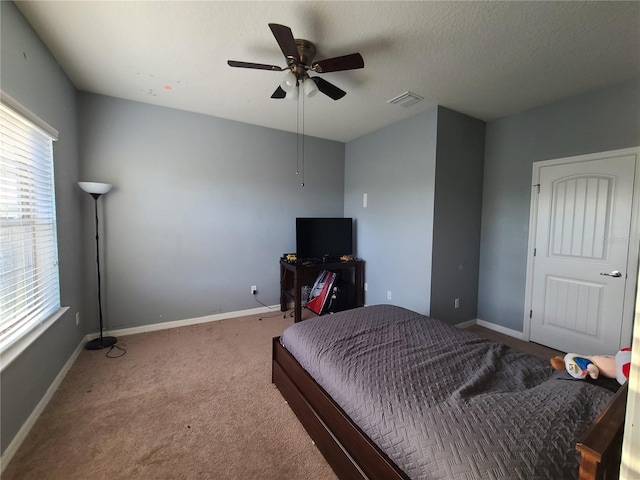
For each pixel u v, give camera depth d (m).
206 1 1.61
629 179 2.38
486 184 3.43
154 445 1.59
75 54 2.13
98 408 1.89
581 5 1.57
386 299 3.71
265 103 3.00
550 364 1.51
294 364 1.84
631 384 0.51
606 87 2.48
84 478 1.39
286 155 3.93
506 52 2.03
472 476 0.87
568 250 2.76
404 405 1.18
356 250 4.25
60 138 2.29
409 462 1.02
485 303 3.49
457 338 1.82
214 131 3.41
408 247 3.36
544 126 2.90
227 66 2.29
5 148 1.59
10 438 1.49
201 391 2.10
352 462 1.26
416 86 2.55
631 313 2.41
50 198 2.12
